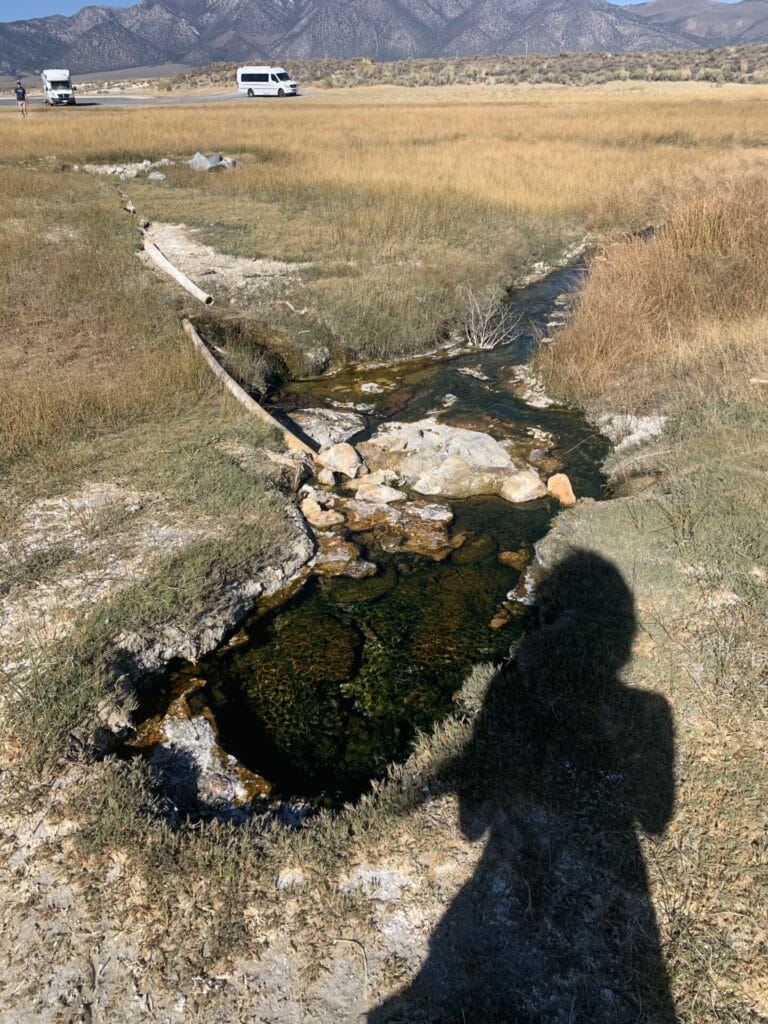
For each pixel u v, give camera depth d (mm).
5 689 3709
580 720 3502
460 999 2504
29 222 13727
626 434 6961
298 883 2867
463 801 3168
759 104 32688
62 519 5168
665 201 13766
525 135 24688
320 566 5152
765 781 3086
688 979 2516
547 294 11812
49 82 44969
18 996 2537
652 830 2975
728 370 7020
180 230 13922
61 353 8047
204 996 2525
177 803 3377
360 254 12297
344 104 41844
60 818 3102
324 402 8109
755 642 3799
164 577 4551
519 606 4699
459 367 9086
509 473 6398
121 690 3838
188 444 6266
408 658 4297
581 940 2648
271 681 4152
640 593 4301
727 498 5039
